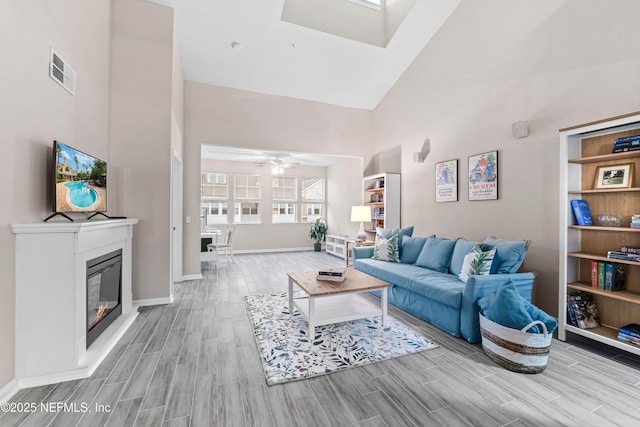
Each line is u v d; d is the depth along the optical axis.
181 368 2.07
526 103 3.12
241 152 6.65
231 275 5.16
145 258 3.44
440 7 3.99
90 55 2.82
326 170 9.01
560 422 1.54
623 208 2.40
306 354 2.26
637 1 2.30
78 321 2.00
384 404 1.69
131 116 3.36
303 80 5.10
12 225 1.80
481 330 2.33
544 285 2.96
